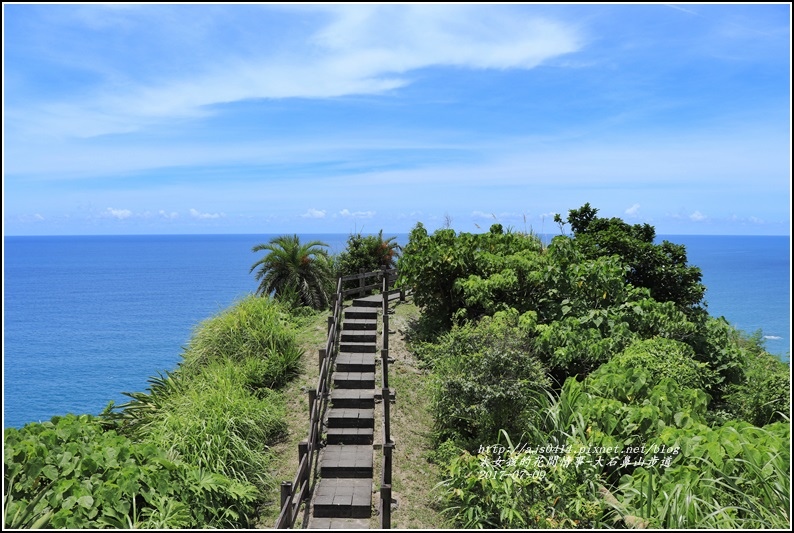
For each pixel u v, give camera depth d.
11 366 37.25
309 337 14.98
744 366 11.78
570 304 13.19
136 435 10.12
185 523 7.18
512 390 8.97
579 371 11.31
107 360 38.94
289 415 11.13
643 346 10.70
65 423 8.59
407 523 7.79
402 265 15.03
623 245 18.22
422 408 11.09
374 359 12.90
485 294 13.43
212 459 8.80
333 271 20.30
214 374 11.94
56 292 97.94
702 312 13.65
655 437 7.57
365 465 9.05
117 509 6.90
